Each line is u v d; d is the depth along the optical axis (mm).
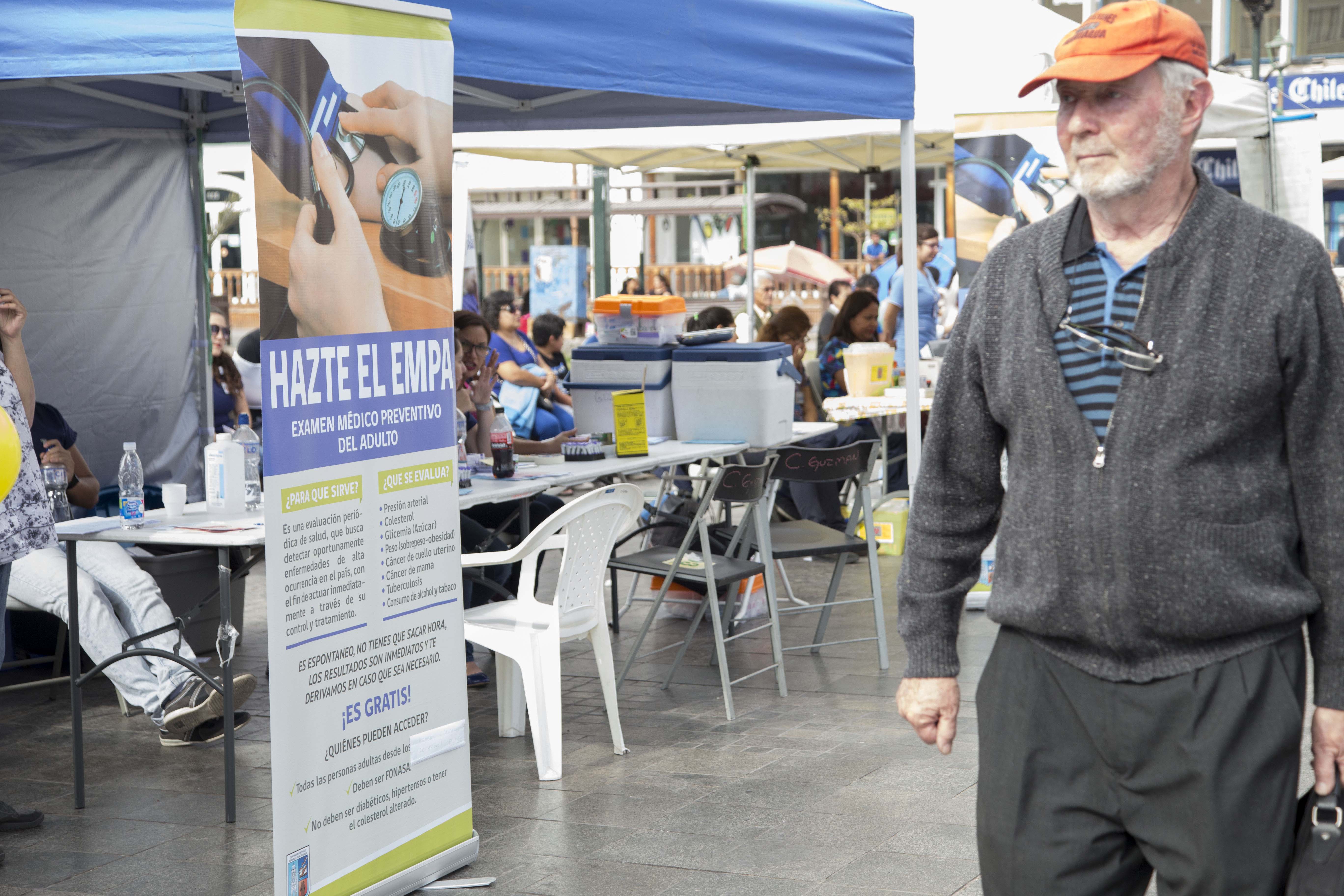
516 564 6574
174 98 7395
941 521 2322
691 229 30359
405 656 3592
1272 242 1982
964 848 3932
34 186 6809
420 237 3652
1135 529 1995
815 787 4500
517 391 9258
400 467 3561
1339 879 1938
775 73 5449
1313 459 1986
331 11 3371
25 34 3783
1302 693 2027
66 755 5012
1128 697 2043
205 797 4520
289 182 3219
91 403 7164
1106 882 2129
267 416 3150
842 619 7113
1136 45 1972
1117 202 2035
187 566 5887
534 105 6887
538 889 3686
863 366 8945
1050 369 2076
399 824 3594
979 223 7188
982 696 2229
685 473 7980
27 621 5879
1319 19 17359
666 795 4453
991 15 7125
